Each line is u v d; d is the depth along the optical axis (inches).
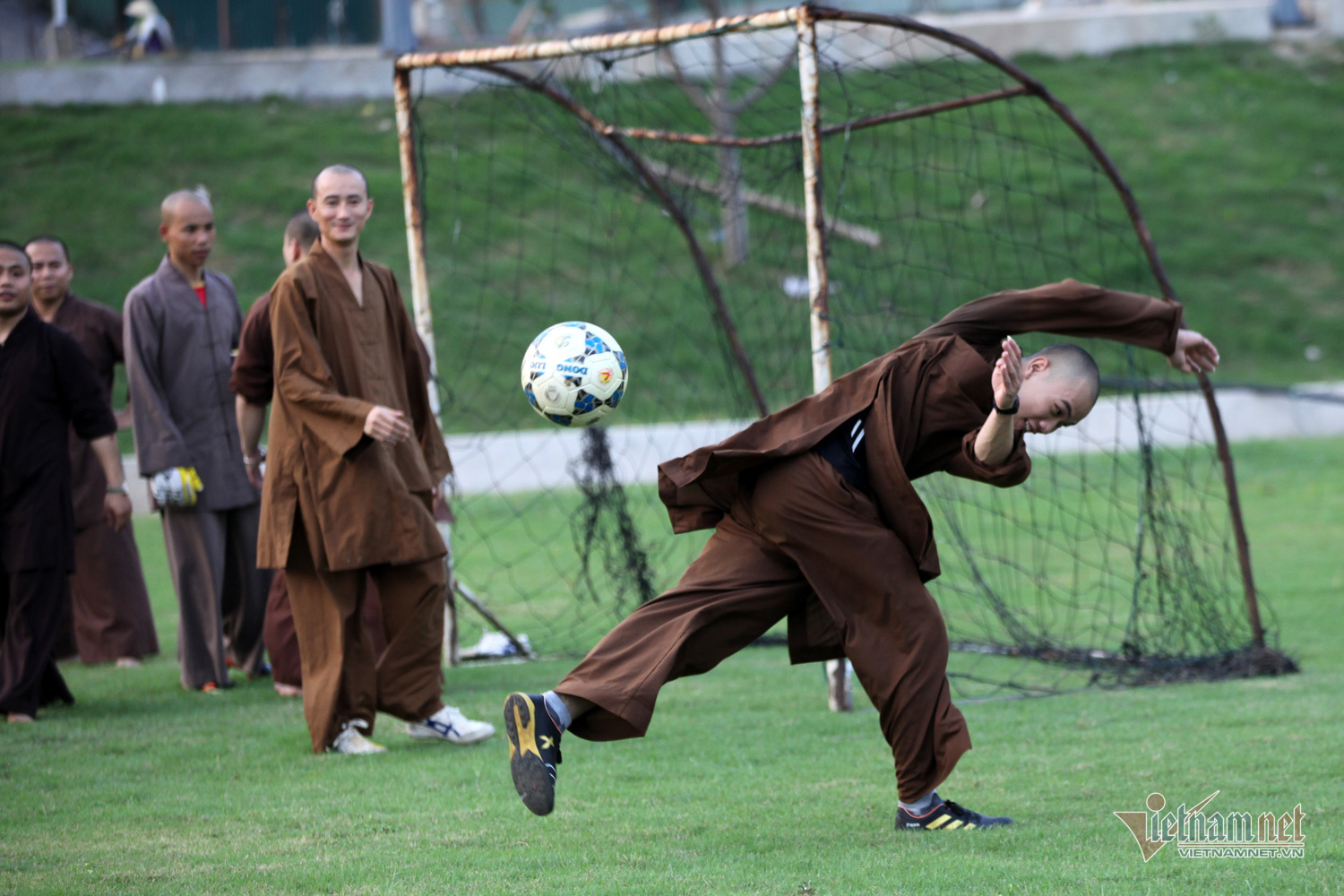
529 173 1652.3
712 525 323.6
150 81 1729.8
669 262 1518.2
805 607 318.0
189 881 272.4
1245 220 1744.6
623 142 684.7
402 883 269.1
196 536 534.0
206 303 546.6
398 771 382.0
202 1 1866.4
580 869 279.4
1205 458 1163.3
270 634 518.9
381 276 429.1
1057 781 356.5
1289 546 825.5
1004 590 756.6
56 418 475.2
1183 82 2031.3
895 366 311.1
